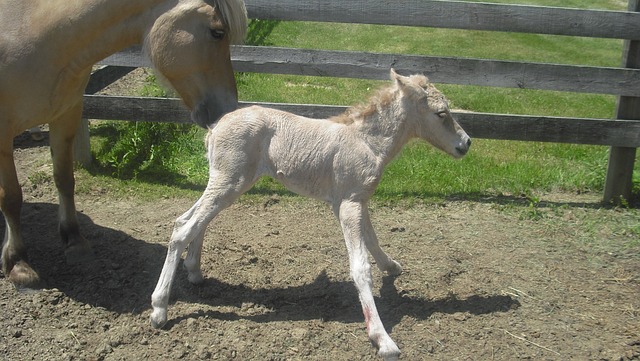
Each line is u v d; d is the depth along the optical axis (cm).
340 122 389
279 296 422
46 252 475
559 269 474
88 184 596
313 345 373
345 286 438
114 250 479
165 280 378
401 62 587
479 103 873
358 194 381
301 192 392
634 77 570
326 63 593
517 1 1490
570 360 369
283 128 383
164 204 571
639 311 421
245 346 369
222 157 377
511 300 427
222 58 400
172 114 618
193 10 384
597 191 626
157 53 392
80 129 618
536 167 661
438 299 425
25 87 394
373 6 571
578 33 570
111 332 382
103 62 601
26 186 591
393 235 521
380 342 355
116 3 387
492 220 555
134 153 653
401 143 389
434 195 600
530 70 579
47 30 388
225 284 434
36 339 375
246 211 559
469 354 372
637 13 557
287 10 577
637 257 496
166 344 371
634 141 579
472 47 1150
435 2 567
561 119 589
